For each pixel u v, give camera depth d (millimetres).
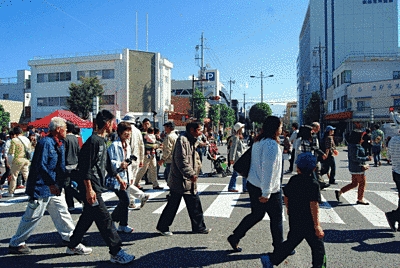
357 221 6414
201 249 4910
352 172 7848
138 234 5648
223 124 68812
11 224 6500
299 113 102375
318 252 3715
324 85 71688
